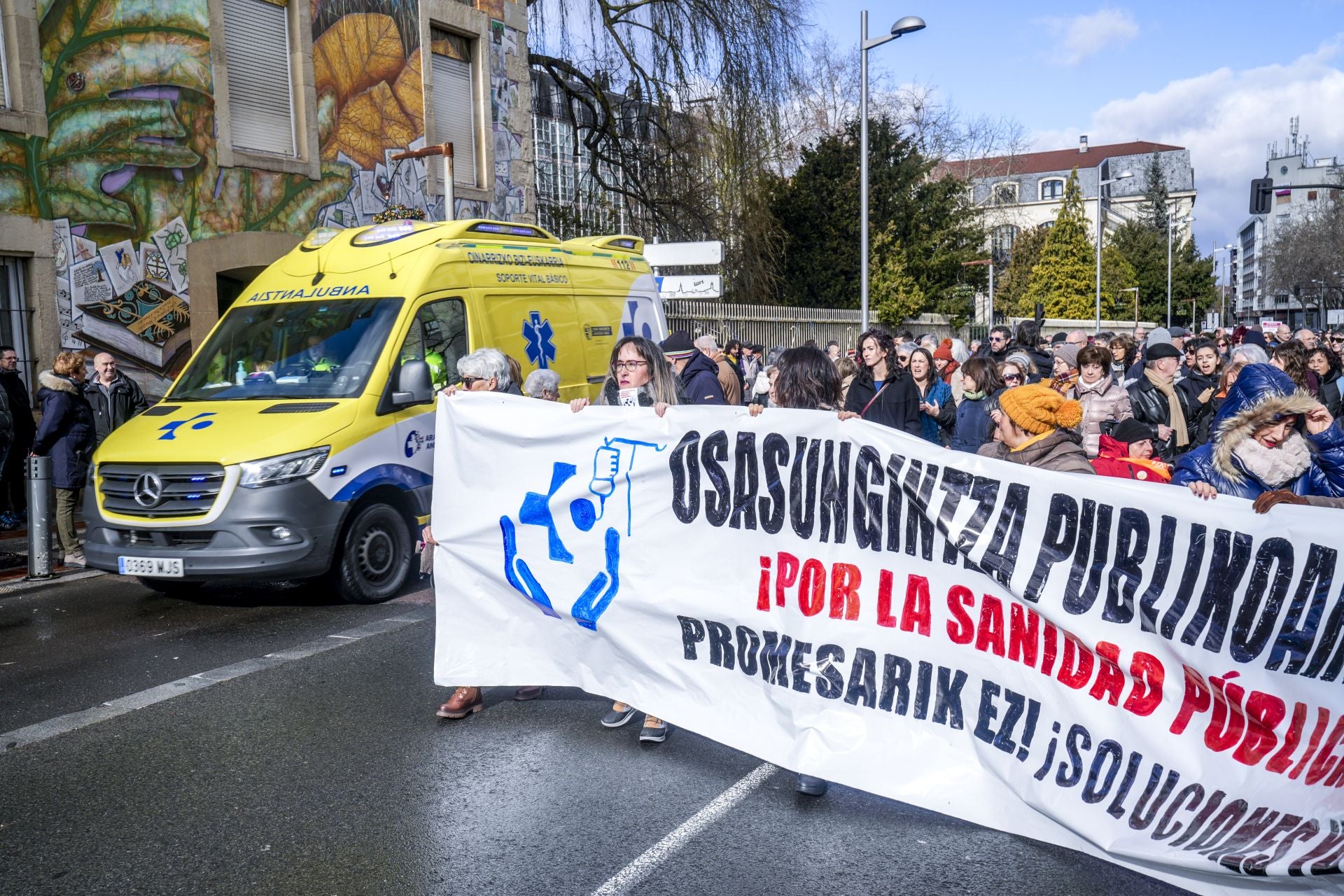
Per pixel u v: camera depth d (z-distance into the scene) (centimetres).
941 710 382
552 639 483
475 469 493
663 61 2283
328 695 541
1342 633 324
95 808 411
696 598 436
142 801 417
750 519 423
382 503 748
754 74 2309
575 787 424
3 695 551
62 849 378
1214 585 337
